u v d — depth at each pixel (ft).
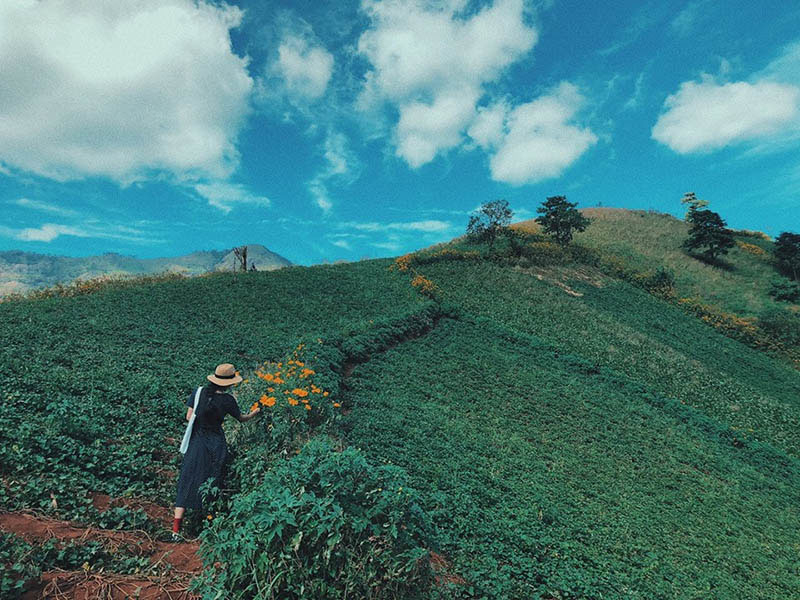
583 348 86.79
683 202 231.71
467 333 77.61
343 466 12.84
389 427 36.81
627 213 230.27
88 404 24.00
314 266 106.52
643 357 90.94
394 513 12.09
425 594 12.17
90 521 14.40
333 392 37.55
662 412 67.15
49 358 32.45
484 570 19.79
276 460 19.04
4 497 13.98
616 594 23.45
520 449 42.34
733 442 64.44
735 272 171.12
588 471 42.39
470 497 28.81
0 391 23.39
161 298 61.52
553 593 20.98
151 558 13.11
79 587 10.79
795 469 60.70
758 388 93.15
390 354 59.16
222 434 18.56
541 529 28.55
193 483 16.46
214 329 53.62
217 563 11.68
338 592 10.62
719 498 44.88
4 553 10.77
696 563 31.78
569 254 146.92
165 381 33.12
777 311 138.62
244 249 100.94
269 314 64.44
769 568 34.06
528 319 94.48
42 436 18.42
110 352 37.91
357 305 77.56
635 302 127.85
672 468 49.26
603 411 59.57
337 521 11.02
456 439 39.60
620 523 33.96
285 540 10.84
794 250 170.81
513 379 61.87
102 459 18.88
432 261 119.44
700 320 130.93
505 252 134.72
